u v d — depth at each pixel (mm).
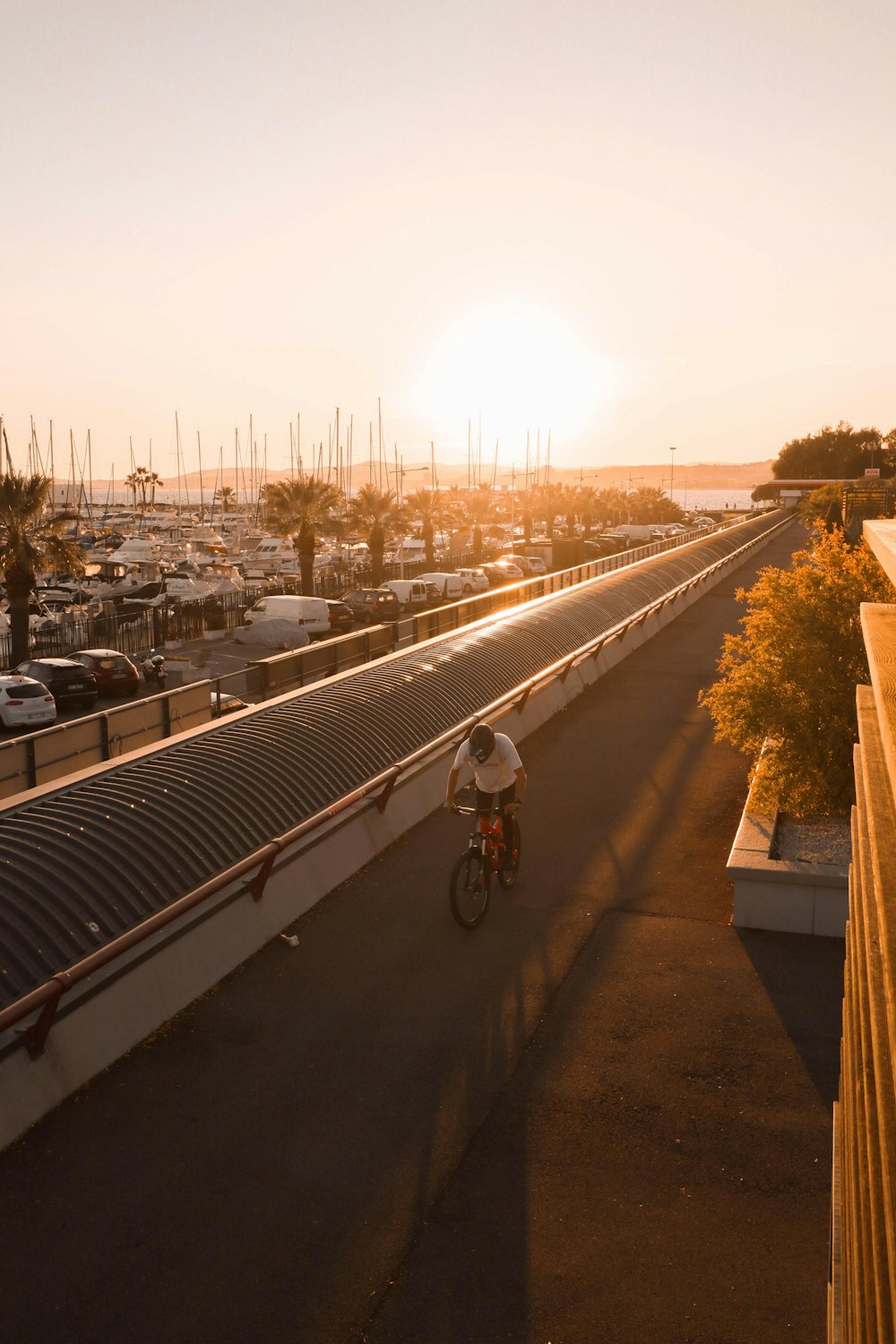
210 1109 6078
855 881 3738
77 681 27031
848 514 35781
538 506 108688
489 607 25672
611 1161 5598
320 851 9570
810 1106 6113
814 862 9023
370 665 15328
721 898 9422
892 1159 1733
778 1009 7320
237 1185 5398
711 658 22984
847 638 10742
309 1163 5582
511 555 64062
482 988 7629
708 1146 5719
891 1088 2029
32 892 7055
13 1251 4918
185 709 14812
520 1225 5094
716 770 13680
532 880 9844
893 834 2268
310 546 49250
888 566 2916
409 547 77750
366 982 7711
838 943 8461
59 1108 6059
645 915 9031
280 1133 5852
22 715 24594
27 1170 5516
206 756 10023
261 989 7582
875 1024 2246
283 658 17047
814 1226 5070
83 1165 5562
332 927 8703
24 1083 5945
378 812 10758
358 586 59781
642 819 11656
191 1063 6586
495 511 108938
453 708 14000
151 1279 4730
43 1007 5988
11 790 11172
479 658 16594
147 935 6746
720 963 8062
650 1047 6789
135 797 8766
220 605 42344
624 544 88875
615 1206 5238
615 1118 6000
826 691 10492
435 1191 5355
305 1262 4848
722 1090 6289
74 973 6031
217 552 84125
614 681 20172
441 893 9445
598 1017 7203
